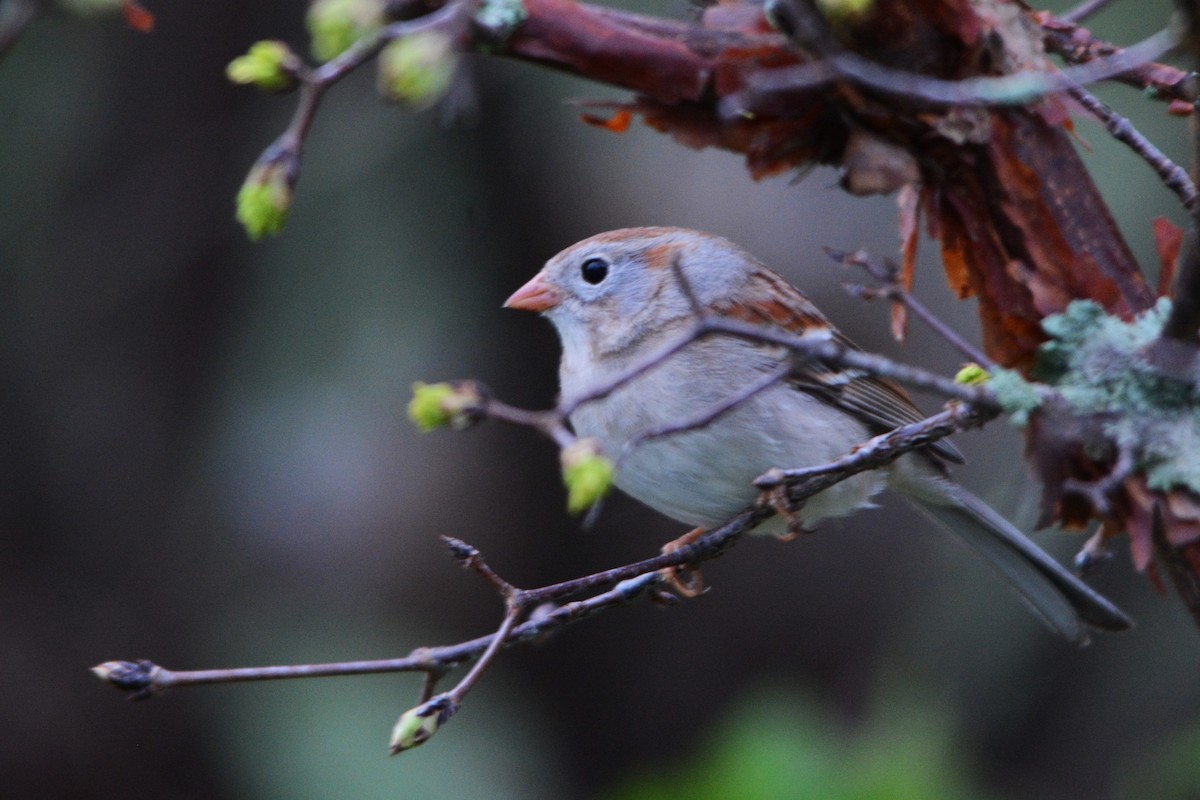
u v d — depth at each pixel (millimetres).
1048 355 4988
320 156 9992
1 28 3654
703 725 10984
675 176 10445
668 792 8148
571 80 9891
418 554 10906
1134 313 5039
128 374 10680
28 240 10414
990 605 10617
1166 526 4855
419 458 10797
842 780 8094
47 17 3777
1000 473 10266
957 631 10648
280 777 9680
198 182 10477
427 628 10836
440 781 9711
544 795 10406
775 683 10711
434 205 10062
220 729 10289
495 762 10156
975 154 5055
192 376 10688
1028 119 5023
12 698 10352
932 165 5078
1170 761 9453
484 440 11023
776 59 4984
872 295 4762
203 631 10695
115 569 10828
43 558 10719
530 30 4957
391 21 4371
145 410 10695
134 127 10375
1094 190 5105
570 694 11148
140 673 4359
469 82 4137
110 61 10227
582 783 10938
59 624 10625
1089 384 4848
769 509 5660
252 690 10297
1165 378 4766
